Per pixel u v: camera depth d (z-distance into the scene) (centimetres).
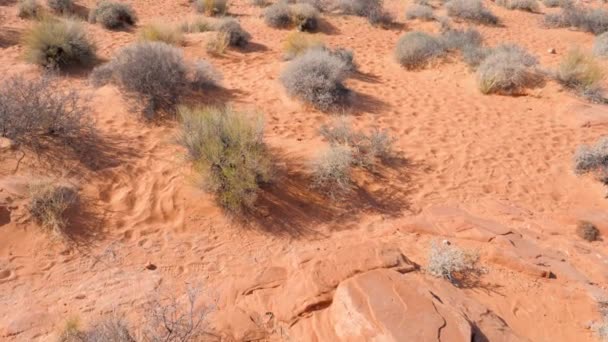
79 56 956
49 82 732
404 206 625
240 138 614
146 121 723
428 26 1550
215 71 927
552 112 945
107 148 637
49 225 503
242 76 981
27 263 467
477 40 1327
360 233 566
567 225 623
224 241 534
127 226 531
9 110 591
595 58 1183
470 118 894
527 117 920
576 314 448
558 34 1562
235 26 1195
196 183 579
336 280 421
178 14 1479
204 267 492
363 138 738
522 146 807
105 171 592
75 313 417
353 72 1073
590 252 561
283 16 1402
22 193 519
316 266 440
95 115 720
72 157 600
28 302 425
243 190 565
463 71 1108
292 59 1094
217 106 804
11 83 721
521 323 429
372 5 1583
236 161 580
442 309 374
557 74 1047
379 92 973
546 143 824
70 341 380
